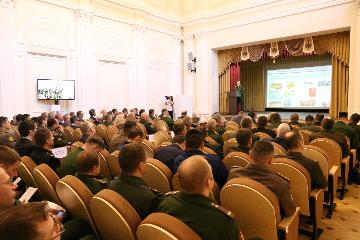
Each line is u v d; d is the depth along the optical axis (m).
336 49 9.75
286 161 2.38
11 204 1.20
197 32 12.55
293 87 14.66
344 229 2.79
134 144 1.86
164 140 4.46
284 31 10.22
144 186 1.78
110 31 10.33
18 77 7.96
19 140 3.30
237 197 1.76
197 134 2.54
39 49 8.40
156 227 1.13
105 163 3.00
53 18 8.69
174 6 12.72
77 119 6.90
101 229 1.59
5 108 7.64
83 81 9.47
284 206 1.88
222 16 11.81
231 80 12.68
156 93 12.16
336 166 3.17
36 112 8.40
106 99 10.35
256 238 1.67
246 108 16.59
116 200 1.41
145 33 11.53
